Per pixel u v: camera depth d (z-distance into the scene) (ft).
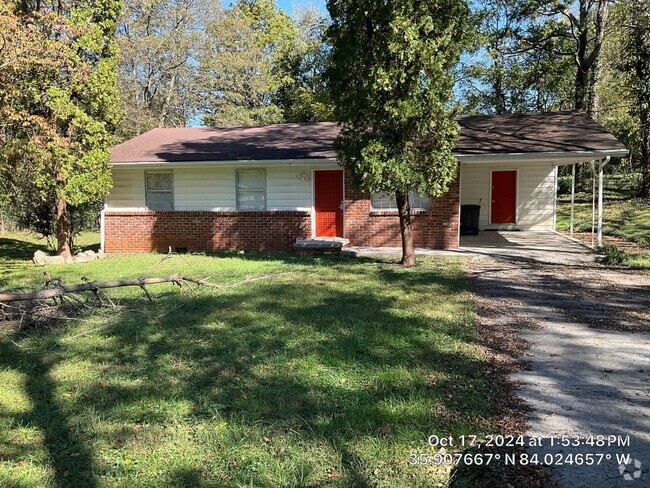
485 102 88.84
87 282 23.93
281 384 13.85
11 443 11.00
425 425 11.41
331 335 18.34
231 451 10.46
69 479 9.62
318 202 47.98
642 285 27.73
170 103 108.58
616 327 19.65
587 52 77.71
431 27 29.32
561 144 41.24
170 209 49.08
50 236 50.85
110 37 42.78
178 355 16.57
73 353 17.15
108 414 12.28
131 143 55.57
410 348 16.84
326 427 11.32
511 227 60.29
